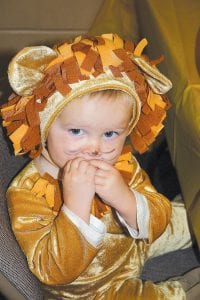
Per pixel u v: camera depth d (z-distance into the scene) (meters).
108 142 0.69
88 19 1.90
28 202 0.73
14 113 0.67
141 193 0.80
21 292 0.63
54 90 0.65
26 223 0.72
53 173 0.75
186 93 0.85
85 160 0.70
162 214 0.80
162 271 0.97
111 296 0.83
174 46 0.97
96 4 1.88
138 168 0.83
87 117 0.66
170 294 0.85
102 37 0.69
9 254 0.62
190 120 0.81
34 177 0.75
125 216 0.76
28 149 0.69
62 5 1.88
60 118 0.67
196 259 0.99
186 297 0.89
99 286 0.83
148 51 1.16
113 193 0.72
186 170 0.84
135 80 0.68
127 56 0.67
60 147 0.69
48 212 0.74
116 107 0.67
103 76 0.65
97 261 0.81
